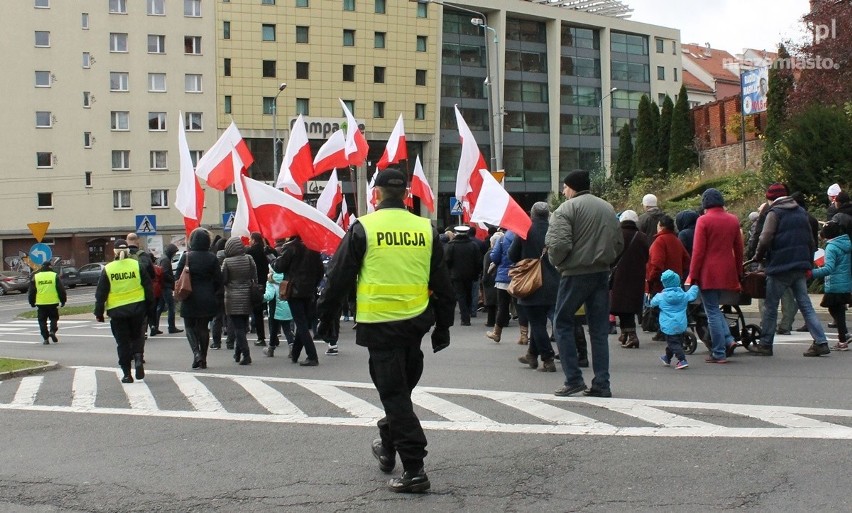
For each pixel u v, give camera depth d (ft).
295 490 19.31
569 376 28.71
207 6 203.10
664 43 260.01
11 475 21.71
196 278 41.11
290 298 40.22
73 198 199.31
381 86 211.61
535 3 229.04
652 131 137.49
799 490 17.81
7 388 37.22
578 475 19.53
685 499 17.57
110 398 33.22
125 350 36.91
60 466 22.49
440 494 18.57
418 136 215.72
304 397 31.50
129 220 203.21
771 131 97.25
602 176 160.97
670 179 122.01
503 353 41.70
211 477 20.74
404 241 19.10
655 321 43.06
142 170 203.21
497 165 108.27
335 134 66.74
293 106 206.28
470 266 57.98
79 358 49.47
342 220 66.90
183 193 54.24
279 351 48.26
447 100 220.43
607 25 244.22
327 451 22.95
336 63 207.72
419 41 214.90
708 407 26.09
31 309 116.98
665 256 38.55
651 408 26.27
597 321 28.35
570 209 27.76
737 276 34.76
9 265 195.00
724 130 123.75
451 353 42.11
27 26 195.42
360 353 45.57
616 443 22.22
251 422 27.22
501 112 108.17
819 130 74.43
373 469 20.90
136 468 21.94
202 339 41.42
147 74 201.98
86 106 199.52
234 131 56.65
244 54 203.51
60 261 175.32
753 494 17.70
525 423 24.99
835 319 37.78
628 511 16.98
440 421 25.68
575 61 241.96
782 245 35.47
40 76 196.85
